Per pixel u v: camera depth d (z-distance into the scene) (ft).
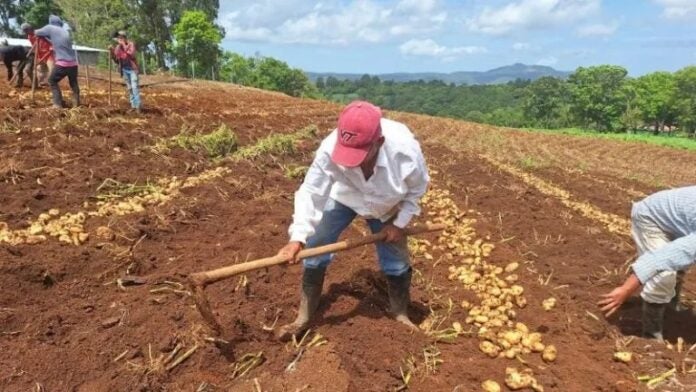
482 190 31.01
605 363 13.51
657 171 60.34
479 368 12.84
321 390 10.84
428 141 52.03
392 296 14.20
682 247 13.08
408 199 12.90
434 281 17.47
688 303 17.22
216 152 30.73
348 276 16.06
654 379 12.87
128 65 39.91
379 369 12.28
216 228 19.76
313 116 62.54
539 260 20.13
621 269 19.48
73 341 12.23
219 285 15.06
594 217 28.58
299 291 15.28
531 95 297.33
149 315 13.21
